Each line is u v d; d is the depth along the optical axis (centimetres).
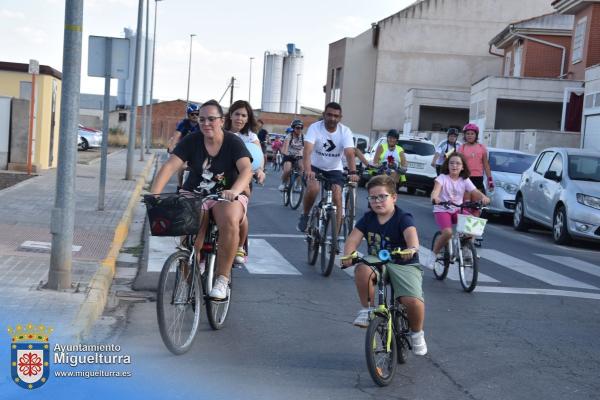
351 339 841
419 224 1966
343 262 707
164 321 718
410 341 754
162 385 664
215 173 799
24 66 2814
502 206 2189
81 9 889
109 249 1192
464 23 6594
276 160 4484
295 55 11012
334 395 660
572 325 965
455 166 1174
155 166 3975
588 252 1716
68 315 793
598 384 730
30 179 2270
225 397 641
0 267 979
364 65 6931
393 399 658
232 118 1126
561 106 4606
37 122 2555
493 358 800
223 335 831
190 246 782
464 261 1150
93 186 2250
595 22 3819
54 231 886
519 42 5012
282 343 813
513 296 1126
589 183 1816
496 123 4638
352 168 1260
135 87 2530
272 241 1516
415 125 5328
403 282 716
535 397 684
